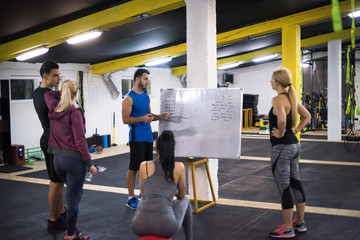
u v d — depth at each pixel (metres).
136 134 4.34
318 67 14.98
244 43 10.77
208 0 4.50
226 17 7.62
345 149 9.42
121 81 11.54
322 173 6.46
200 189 4.67
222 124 4.11
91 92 10.36
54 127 3.27
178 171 2.63
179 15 6.55
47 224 3.90
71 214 3.29
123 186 5.66
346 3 7.29
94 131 10.49
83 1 5.47
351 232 3.52
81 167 3.28
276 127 3.38
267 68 16.33
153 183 2.58
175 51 9.27
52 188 3.63
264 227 3.70
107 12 5.89
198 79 4.58
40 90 3.54
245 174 6.47
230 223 3.84
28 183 6.03
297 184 3.49
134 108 4.34
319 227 3.67
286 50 8.12
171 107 4.32
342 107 14.45
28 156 8.09
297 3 7.20
